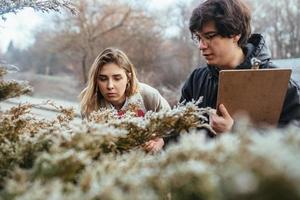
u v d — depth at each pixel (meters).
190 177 0.38
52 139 0.55
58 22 11.26
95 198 0.39
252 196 0.33
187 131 0.65
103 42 11.16
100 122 0.67
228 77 0.85
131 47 11.28
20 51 16.27
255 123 0.88
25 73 14.80
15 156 0.55
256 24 11.64
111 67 1.44
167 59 11.60
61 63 15.33
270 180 0.32
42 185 0.42
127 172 0.45
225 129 0.85
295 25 11.57
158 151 0.60
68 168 0.45
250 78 0.84
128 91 1.50
